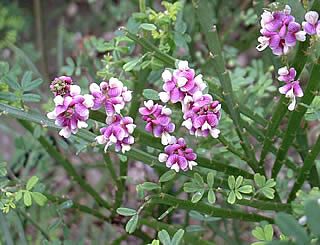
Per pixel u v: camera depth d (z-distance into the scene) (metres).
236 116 0.24
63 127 0.19
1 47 0.50
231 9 0.51
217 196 0.33
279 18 0.20
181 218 0.42
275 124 0.24
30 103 0.43
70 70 0.33
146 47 0.23
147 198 0.22
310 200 0.16
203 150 0.28
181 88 0.19
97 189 0.40
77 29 0.60
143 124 0.31
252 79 0.34
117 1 0.58
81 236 0.36
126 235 0.33
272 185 0.23
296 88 0.21
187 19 0.38
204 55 0.46
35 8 0.52
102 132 0.20
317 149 0.24
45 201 0.27
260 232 0.21
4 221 0.31
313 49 0.21
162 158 0.21
